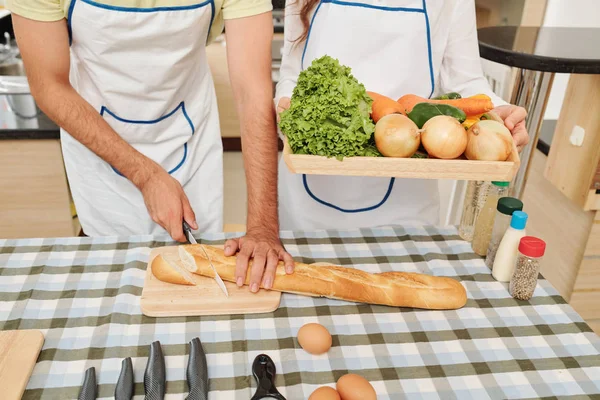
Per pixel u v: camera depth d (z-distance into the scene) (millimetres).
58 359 845
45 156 1837
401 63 1266
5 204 1923
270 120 1180
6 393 766
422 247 1172
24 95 2055
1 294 978
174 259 1040
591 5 2205
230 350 874
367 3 1223
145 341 886
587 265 1840
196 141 1444
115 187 1383
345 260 1119
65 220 1982
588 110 1675
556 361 872
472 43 1321
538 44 1428
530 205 2139
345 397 774
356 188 1377
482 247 1132
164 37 1184
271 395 771
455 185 1871
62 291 991
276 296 975
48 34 1096
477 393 809
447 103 1023
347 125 909
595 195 1700
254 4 1147
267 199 1156
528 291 995
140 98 1286
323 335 864
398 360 866
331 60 921
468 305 994
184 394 792
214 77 2693
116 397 757
